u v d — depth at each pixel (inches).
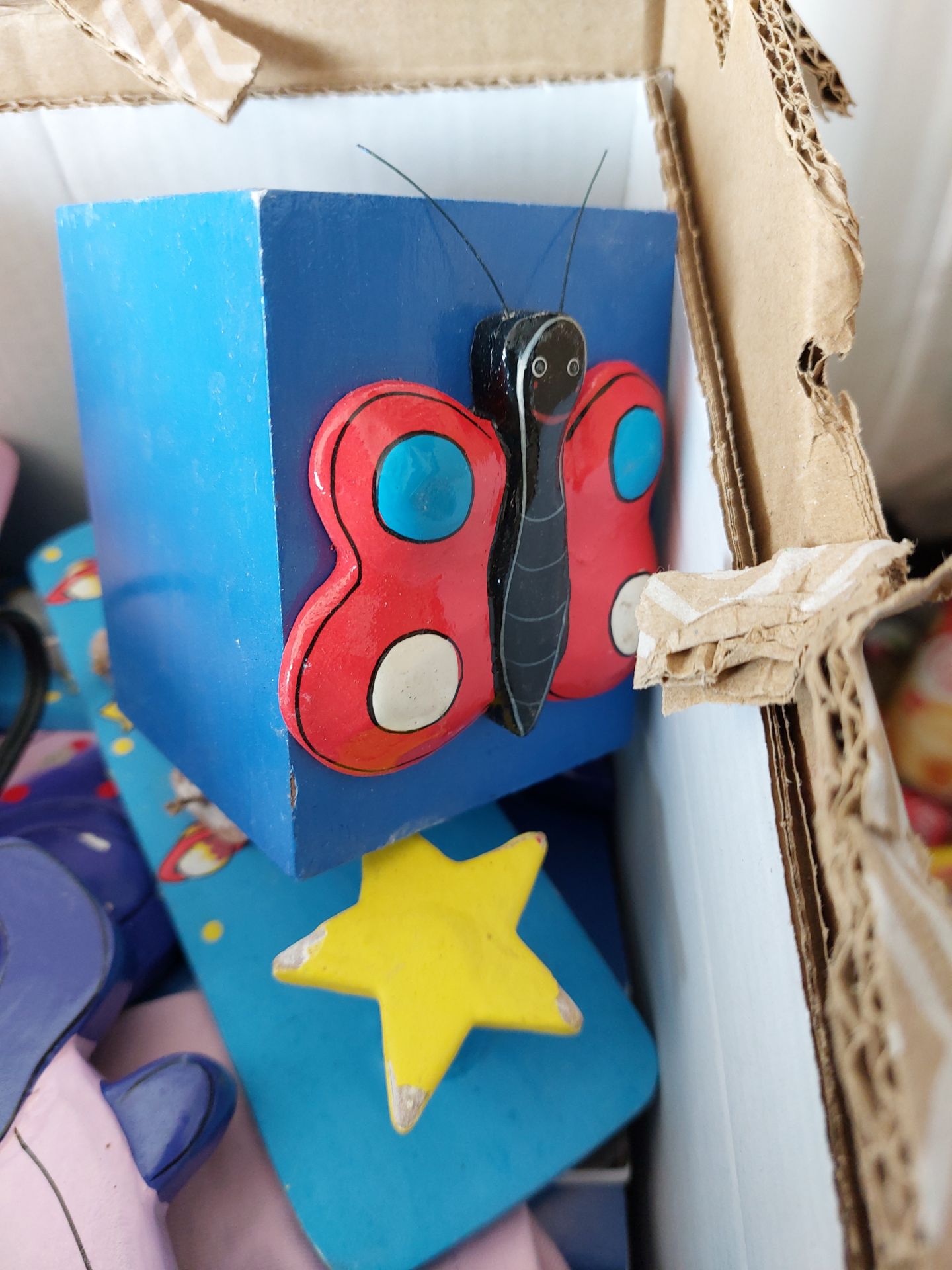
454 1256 7.5
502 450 6.9
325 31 8.4
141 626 9.1
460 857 10.0
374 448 6.2
